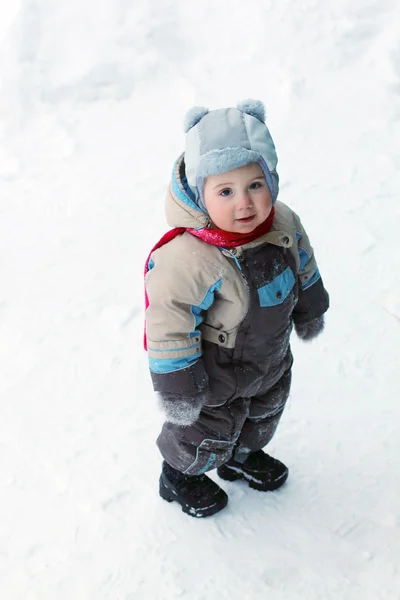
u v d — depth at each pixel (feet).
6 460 8.17
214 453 6.91
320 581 6.67
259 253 6.03
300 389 8.74
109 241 11.74
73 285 10.80
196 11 16.20
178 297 5.93
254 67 15.31
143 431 8.41
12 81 14.97
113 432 8.43
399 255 10.69
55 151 14.06
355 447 8.02
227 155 5.47
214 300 6.12
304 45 15.42
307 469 7.83
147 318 6.11
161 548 7.08
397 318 9.66
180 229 6.11
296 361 9.12
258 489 7.64
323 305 7.01
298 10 15.83
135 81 15.31
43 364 9.46
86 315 10.21
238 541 7.11
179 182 5.90
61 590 6.78
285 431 8.26
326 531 7.16
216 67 15.46
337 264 10.66
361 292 10.13
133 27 15.83
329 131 13.76
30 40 15.49
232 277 5.94
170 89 15.23
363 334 9.46
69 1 16.06
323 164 12.92
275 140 13.66
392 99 14.32
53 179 13.38
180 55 15.74
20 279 11.01
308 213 11.76
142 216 12.28
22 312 10.36
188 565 6.90
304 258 6.68
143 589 6.72
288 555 6.94
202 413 6.68
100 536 7.25
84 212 12.48
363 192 12.12
